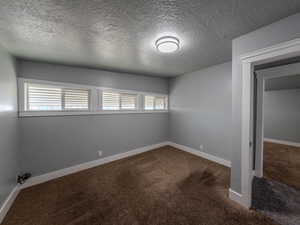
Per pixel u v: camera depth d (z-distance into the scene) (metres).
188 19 1.32
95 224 1.42
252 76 1.57
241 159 1.65
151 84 3.84
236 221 1.43
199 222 1.42
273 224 1.39
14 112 1.93
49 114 2.35
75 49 1.92
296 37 1.22
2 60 1.62
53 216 1.52
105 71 3.03
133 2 1.08
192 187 2.05
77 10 1.16
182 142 3.84
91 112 2.82
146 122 3.78
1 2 1.04
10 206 1.67
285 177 2.36
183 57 2.36
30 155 2.18
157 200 1.77
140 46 1.87
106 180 2.28
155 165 2.86
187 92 3.61
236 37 1.67
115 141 3.20
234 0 1.08
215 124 2.97
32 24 1.34
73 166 2.60
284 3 1.11
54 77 2.43
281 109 4.82
